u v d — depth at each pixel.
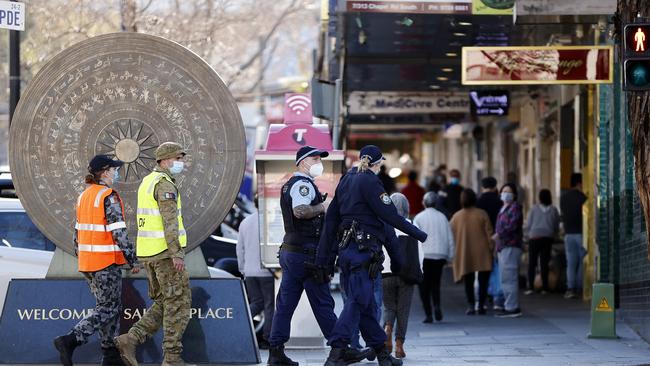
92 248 22.45
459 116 62.28
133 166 24.25
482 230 37.56
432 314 36.47
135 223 24.28
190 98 24.23
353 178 22.72
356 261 22.53
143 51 24.12
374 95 52.81
